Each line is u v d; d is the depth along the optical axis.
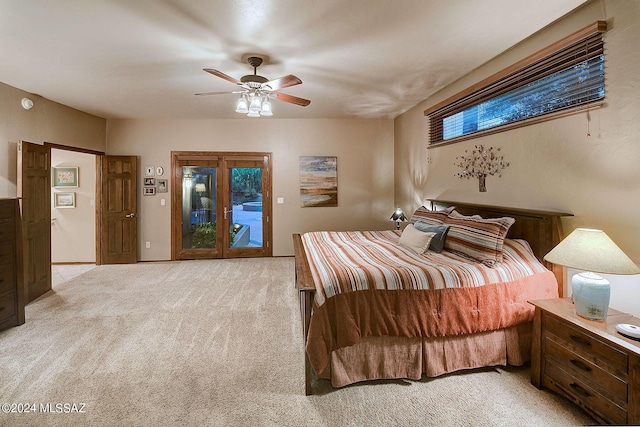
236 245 5.91
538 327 2.12
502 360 2.34
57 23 2.36
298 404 1.98
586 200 2.23
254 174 5.88
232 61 3.08
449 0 2.09
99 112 5.07
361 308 2.12
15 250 3.03
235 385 2.16
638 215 1.92
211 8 2.17
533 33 2.57
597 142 2.14
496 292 2.28
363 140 5.98
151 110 5.01
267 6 2.15
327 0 2.09
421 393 2.09
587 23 2.18
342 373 2.13
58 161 5.48
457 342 2.27
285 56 2.97
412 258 2.71
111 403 1.96
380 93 4.25
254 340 2.77
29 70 3.27
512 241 2.65
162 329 2.97
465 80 3.57
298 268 2.53
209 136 5.73
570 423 1.81
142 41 2.65
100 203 5.39
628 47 1.94
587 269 1.78
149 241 5.68
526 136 2.76
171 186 5.68
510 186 2.96
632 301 1.98
